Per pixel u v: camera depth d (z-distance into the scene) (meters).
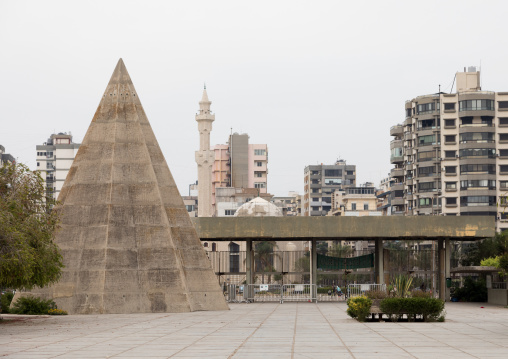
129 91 56.88
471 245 85.19
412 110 144.38
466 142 136.88
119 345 25.02
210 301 51.59
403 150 150.62
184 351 22.91
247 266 65.19
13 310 47.22
